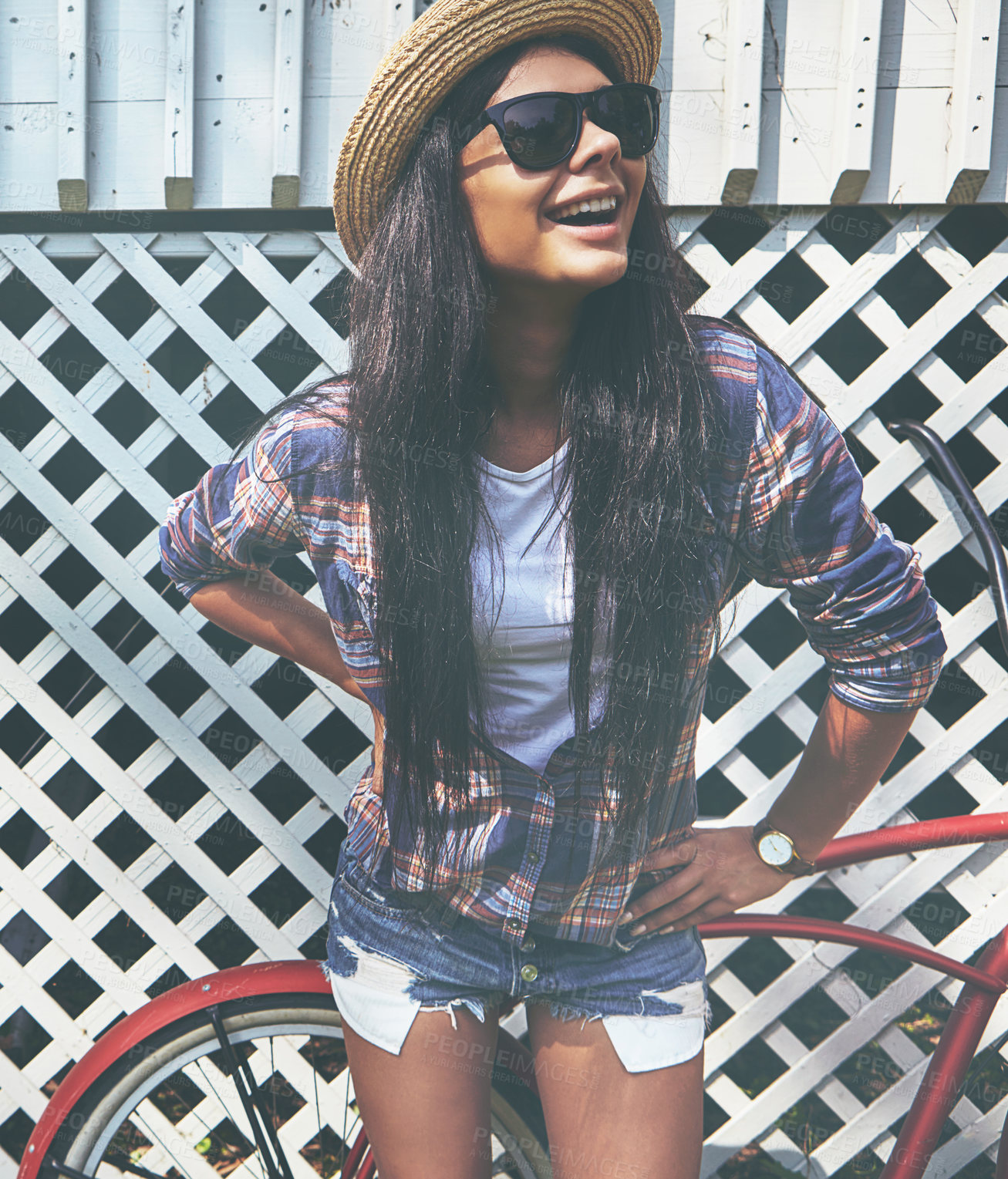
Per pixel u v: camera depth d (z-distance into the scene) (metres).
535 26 0.90
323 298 2.81
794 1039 1.88
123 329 3.11
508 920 1.04
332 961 1.17
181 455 3.56
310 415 1.04
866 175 1.76
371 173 0.99
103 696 1.96
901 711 1.04
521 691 1.00
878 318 1.86
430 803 1.03
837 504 0.97
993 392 1.85
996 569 1.63
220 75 1.84
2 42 1.84
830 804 1.13
